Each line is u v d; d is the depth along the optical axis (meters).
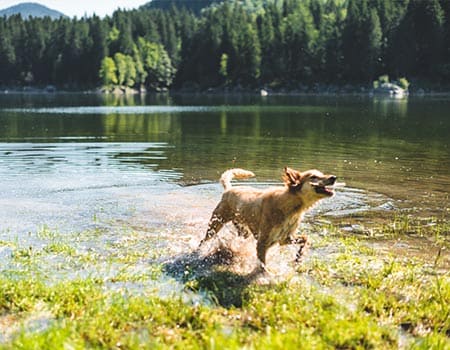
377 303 3.22
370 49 51.47
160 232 4.62
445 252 4.21
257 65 57.59
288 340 2.68
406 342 2.86
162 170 7.26
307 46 56.03
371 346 2.79
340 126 15.01
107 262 3.91
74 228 4.70
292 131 13.39
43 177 6.75
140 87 66.62
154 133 12.66
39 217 5.01
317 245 4.30
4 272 3.67
